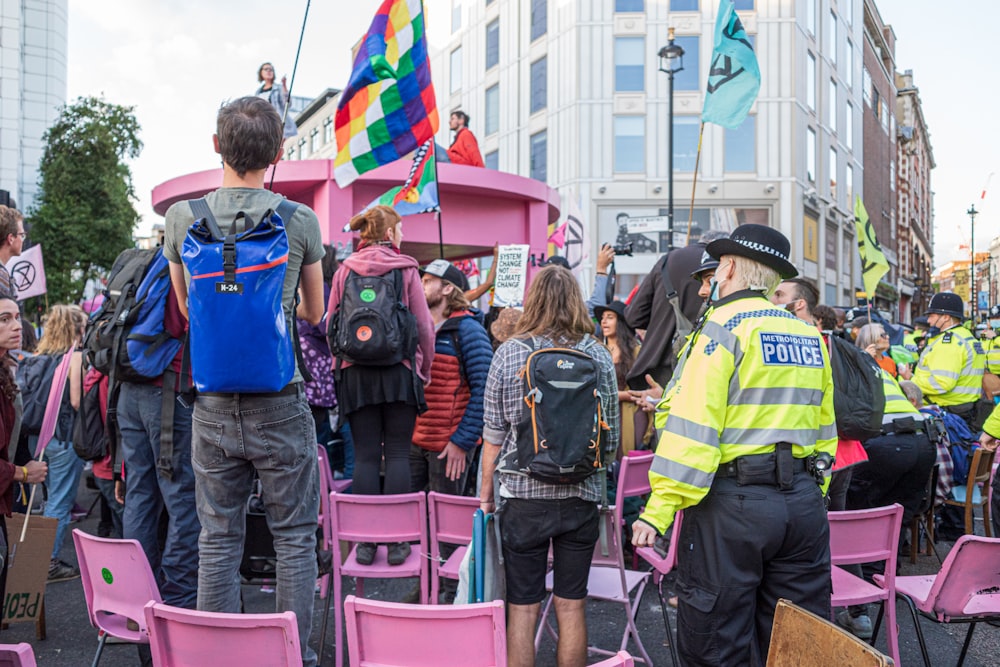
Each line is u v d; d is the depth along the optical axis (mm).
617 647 4145
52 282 35938
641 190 28516
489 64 33719
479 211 9703
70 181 36656
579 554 3252
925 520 6164
